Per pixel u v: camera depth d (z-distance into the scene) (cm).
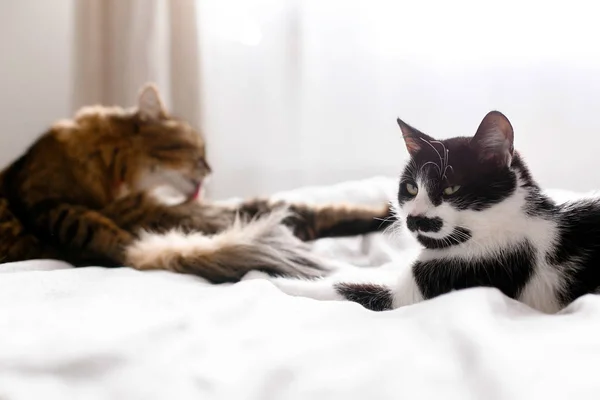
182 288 119
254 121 291
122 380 72
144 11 269
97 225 160
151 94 190
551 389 63
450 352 75
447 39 263
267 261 141
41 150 178
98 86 275
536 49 254
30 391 69
